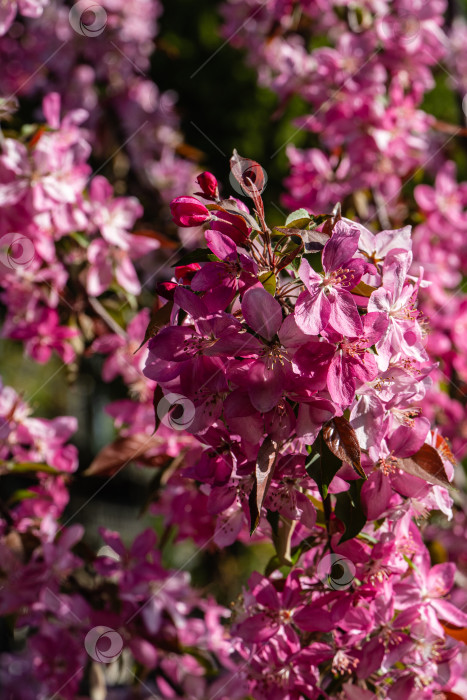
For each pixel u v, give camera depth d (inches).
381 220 44.8
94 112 63.4
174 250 57.4
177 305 28.7
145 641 37.3
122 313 42.8
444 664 30.4
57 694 37.0
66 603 36.8
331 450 28.4
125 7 62.8
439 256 47.9
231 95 95.0
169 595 37.7
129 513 92.0
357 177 46.9
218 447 29.0
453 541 42.3
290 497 29.1
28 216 39.1
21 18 63.4
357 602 29.7
